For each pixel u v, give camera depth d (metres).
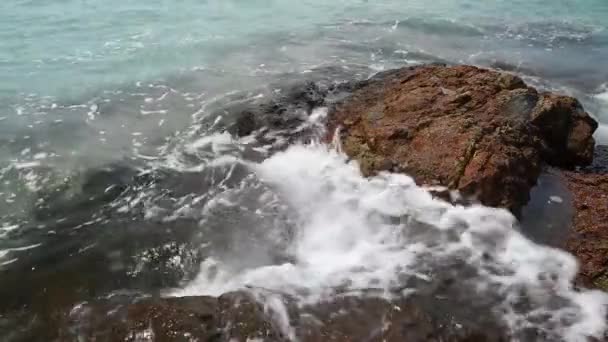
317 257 6.77
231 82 11.46
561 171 8.39
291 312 5.68
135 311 5.63
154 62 12.27
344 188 8.07
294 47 13.59
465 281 6.28
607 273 6.41
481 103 8.77
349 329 5.48
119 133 9.51
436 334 5.48
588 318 5.83
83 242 7.00
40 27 13.84
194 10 15.98
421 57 13.42
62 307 5.94
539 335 5.59
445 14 17.28
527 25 16.80
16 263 6.59
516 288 6.21
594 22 17.44
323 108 10.16
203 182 8.32
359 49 13.73
